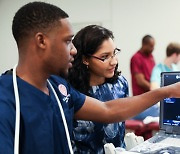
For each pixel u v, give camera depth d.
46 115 0.82
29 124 0.77
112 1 4.26
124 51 4.25
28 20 0.75
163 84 1.08
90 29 1.12
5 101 0.74
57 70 0.80
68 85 1.02
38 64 0.79
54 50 0.76
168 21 4.00
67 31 0.77
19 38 0.78
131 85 3.53
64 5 4.49
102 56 1.11
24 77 0.81
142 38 3.78
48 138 0.80
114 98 1.21
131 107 1.03
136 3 4.13
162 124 1.08
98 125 1.12
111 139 1.17
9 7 4.77
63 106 0.92
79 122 1.08
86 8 4.41
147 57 3.46
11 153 0.69
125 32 4.23
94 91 1.17
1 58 4.95
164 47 4.04
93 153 1.13
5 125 0.70
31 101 0.80
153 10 4.05
